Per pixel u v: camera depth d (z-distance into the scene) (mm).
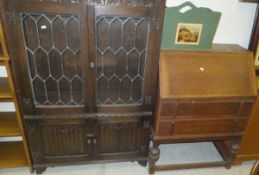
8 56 1328
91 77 1430
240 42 1917
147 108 1607
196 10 1541
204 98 1522
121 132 1696
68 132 1633
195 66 1547
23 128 1587
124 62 1449
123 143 1752
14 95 1447
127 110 1598
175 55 1536
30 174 1794
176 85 1505
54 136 1637
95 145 1711
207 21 1582
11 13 1184
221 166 1928
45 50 1339
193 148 2168
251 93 1588
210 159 2043
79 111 1549
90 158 1772
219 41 1898
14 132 1611
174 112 1549
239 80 1585
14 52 1290
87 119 1583
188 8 1739
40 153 1684
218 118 1642
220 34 1869
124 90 1546
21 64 1332
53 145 1675
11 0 1158
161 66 1505
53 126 1585
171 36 1604
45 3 1190
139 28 1353
